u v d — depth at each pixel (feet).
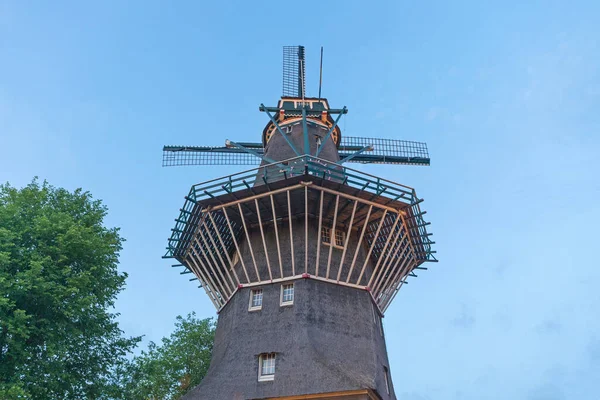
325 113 121.90
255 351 84.58
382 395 83.66
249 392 80.12
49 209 89.15
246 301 91.91
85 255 85.40
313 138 116.67
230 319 92.43
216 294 101.35
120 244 96.17
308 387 77.56
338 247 97.14
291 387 78.48
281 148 115.24
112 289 91.09
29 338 77.56
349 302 91.71
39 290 75.72
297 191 91.20
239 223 100.83
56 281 81.66
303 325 85.10
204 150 138.21
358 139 136.67
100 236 93.35
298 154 110.63
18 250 79.87
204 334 148.05
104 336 87.51
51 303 78.64
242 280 95.14
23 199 88.12
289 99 126.41
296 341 83.56
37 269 75.15
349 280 94.17
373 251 103.60
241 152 138.62
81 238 83.51
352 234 100.89
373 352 87.35
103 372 85.51
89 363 84.48
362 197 93.04
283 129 119.44
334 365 82.12
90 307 83.97
